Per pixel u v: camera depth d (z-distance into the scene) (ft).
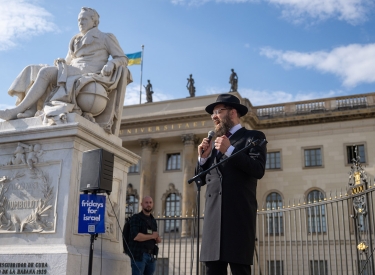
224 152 16.37
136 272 26.45
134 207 151.84
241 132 17.75
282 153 146.51
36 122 23.72
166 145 155.33
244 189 16.58
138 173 156.04
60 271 19.97
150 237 27.22
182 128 148.66
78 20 27.53
